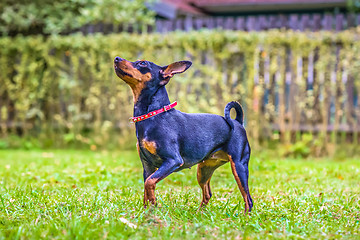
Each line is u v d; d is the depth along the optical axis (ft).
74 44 45.37
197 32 42.73
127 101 44.78
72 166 32.12
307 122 41.83
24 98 46.88
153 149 17.02
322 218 18.06
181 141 17.33
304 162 36.55
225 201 21.01
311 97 41.52
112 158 37.14
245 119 42.24
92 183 26.09
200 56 42.96
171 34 43.37
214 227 15.96
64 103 46.78
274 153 41.37
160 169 16.85
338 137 41.52
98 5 49.21
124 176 27.99
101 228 15.10
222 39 42.04
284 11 63.82
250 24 44.88
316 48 41.39
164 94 17.61
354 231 16.22
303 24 43.93
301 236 15.23
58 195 21.34
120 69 16.99
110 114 45.44
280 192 23.58
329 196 22.56
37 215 17.21
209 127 17.84
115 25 48.19
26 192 21.54
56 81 46.60
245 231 15.39
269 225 16.37
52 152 43.06
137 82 17.16
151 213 16.76
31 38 46.68
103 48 44.91
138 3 50.75
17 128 48.65
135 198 20.56
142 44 43.88
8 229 15.34
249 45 41.70
